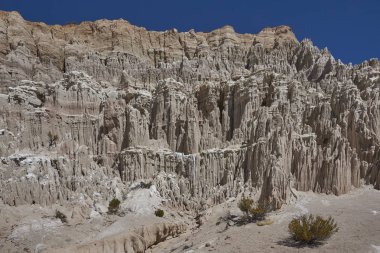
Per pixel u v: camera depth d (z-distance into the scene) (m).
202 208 59.69
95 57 86.56
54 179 59.59
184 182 64.50
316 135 61.31
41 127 66.75
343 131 60.06
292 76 84.25
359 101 61.78
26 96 68.94
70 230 51.50
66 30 97.12
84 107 72.56
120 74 86.75
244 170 61.53
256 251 37.22
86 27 97.38
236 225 47.81
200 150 69.94
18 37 83.25
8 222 51.19
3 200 54.19
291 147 57.84
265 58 90.94
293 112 66.00
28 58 80.12
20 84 72.12
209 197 61.06
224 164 64.31
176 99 73.69
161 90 74.81
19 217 52.47
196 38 99.50
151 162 67.62
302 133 62.25
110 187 63.47
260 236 41.78
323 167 55.25
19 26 85.00
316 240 37.88
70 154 64.81
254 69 84.31
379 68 73.94
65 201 58.09
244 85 72.50
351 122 60.28
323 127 61.31
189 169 65.25
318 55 89.25
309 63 88.31
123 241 49.94
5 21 85.81
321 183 54.84
